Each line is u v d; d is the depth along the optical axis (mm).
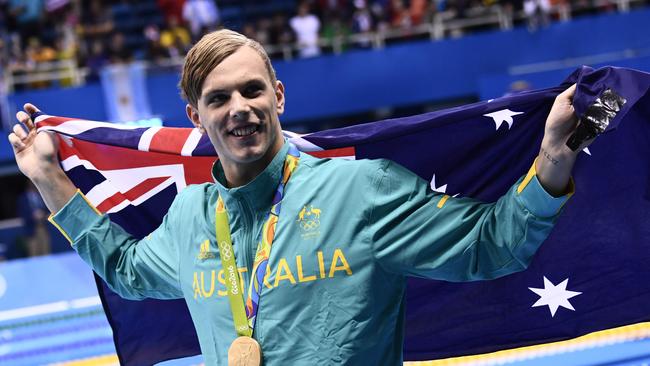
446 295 2826
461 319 2838
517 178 2703
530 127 2621
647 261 2717
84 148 3018
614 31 13430
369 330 2047
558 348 5312
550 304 2799
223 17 15742
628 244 2717
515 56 13539
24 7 15594
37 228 11234
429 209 2061
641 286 2754
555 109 1932
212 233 2209
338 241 2049
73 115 13109
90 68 13336
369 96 13750
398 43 14109
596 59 13422
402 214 2061
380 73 13703
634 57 12898
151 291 2477
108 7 16000
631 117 2559
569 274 2770
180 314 3047
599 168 2676
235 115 2020
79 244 2570
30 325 7254
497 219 1981
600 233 2725
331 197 2084
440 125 2660
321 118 14383
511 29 13500
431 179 2775
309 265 2041
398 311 2154
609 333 5449
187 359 5387
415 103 13773
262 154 2070
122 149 3014
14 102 12961
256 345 2035
